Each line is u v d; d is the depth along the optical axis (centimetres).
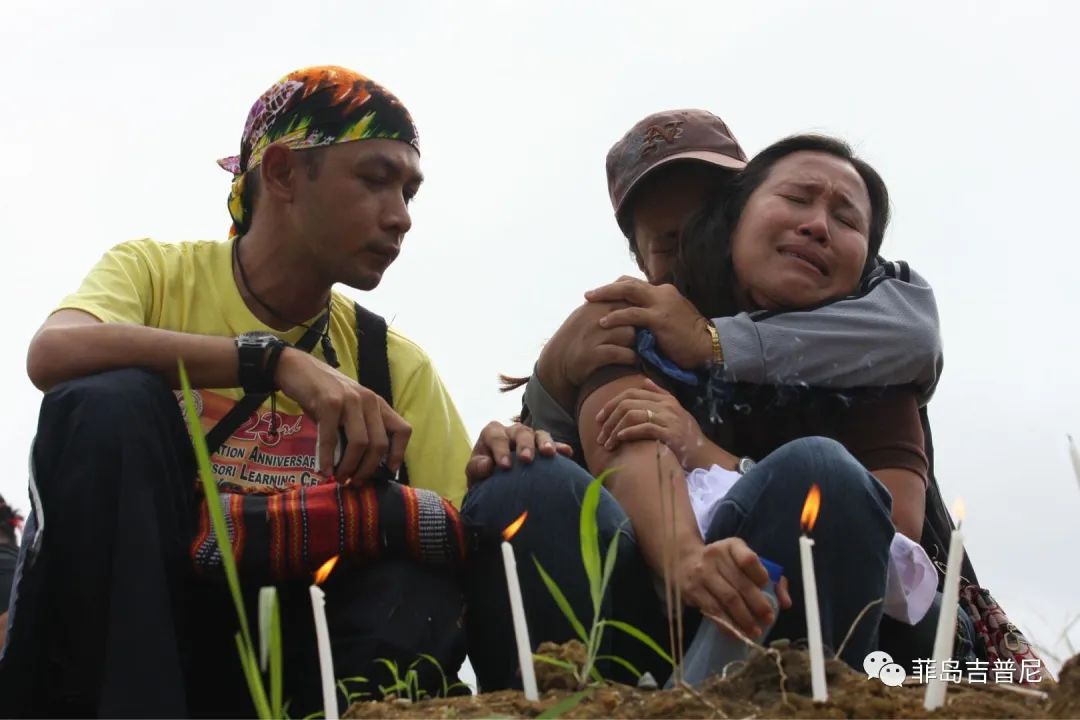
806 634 298
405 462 383
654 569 316
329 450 319
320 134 371
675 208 424
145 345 324
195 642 314
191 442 333
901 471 358
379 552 316
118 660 278
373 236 372
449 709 258
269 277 377
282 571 310
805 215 378
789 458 304
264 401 354
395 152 377
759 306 384
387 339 395
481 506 327
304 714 317
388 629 310
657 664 328
